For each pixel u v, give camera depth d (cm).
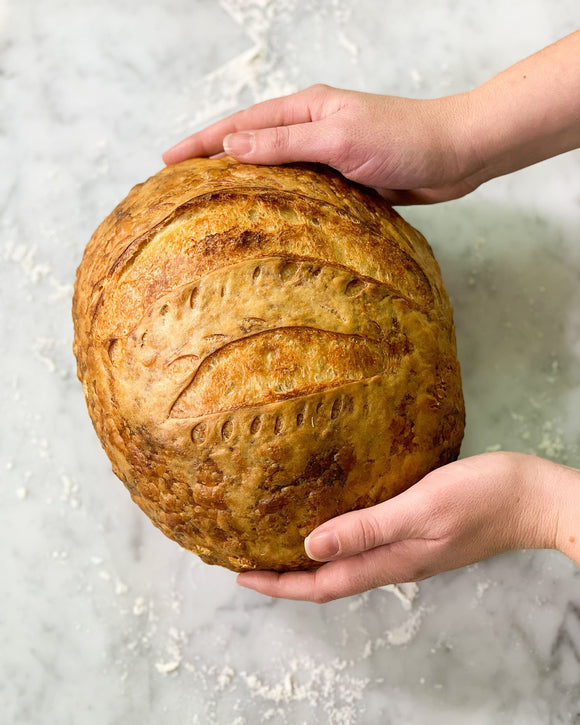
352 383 56
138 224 58
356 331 56
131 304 57
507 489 59
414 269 59
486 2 77
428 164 64
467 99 64
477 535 60
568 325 73
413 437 58
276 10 77
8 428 73
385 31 77
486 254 74
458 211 74
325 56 77
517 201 75
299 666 70
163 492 58
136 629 71
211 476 56
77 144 76
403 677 70
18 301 74
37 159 76
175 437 56
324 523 57
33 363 73
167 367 56
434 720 70
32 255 75
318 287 56
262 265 56
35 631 71
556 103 63
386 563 61
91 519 72
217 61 77
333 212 58
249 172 60
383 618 71
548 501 60
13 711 70
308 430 55
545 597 71
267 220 57
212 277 55
